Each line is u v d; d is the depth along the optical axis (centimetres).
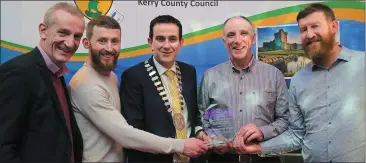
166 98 159
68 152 135
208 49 170
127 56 169
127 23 169
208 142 160
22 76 125
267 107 163
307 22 161
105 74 156
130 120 154
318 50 161
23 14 169
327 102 160
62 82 146
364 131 157
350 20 163
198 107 169
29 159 128
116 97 157
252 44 165
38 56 133
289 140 163
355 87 159
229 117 164
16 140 126
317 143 161
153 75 160
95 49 151
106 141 151
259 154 164
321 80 162
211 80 168
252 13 169
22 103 124
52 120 131
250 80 165
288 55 166
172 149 148
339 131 158
